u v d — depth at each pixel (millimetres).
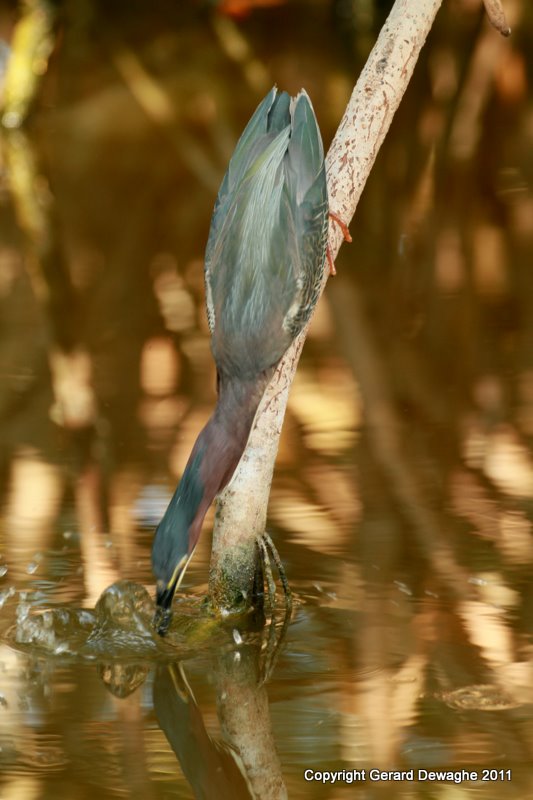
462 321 15742
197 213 21172
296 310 8328
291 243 8312
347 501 10797
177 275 18062
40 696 7863
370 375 14078
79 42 30781
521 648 8266
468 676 7922
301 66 29891
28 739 7312
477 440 12148
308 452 12016
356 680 7945
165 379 14117
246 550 8938
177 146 25500
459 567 9438
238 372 8227
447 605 8875
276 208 8328
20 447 12242
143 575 9453
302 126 8547
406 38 8891
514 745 7094
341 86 28703
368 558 9648
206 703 7734
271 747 7207
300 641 8492
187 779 6883
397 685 7812
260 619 8820
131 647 8477
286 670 8117
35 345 15266
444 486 11062
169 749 7191
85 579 9391
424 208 21438
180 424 12789
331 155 8945
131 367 14531
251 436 8773
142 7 31922
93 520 10508
